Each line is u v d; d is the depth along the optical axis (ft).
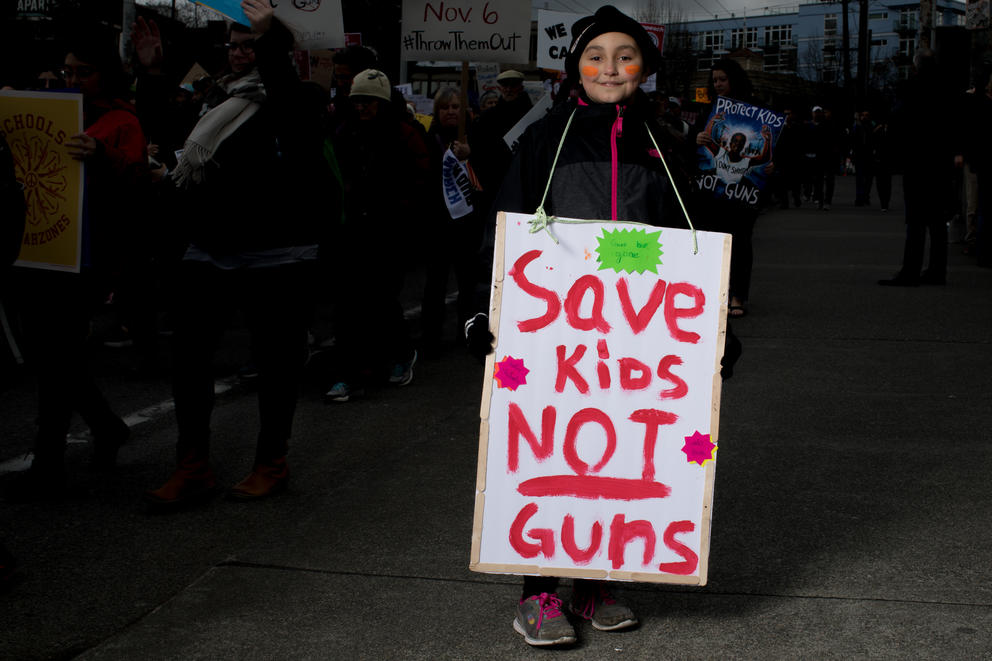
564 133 10.32
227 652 9.95
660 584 11.45
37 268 14.12
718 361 9.84
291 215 13.99
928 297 31.73
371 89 19.90
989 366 22.34
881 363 22.66
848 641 10.08
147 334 22.44
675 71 183.93
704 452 9.84
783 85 182.70
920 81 33.42
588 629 10.47
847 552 12.29
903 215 65.92
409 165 20.33
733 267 28.37
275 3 18.70
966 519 13.34
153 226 14.96
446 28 25.73
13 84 26.23
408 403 19.97
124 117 14.60
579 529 9.89
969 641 10.06
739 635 10.25
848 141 98.53
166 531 13.29
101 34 14.64
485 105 33.12
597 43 10.16
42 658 9.89
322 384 21.76
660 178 10.34
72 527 13.46
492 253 10.00
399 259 20.75
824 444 16.66
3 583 11.53
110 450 15.90
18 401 20.30
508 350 9.83
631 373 9.85
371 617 10.69
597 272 9.82
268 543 12.76
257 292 14.07
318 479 15.37
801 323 27.55
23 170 13.98
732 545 12.53
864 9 143.43
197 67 34.83
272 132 13.74
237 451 16.89
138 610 11.00
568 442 9.86
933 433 17.28
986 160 38.22
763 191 28.07
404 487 14.83
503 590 11.37
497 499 9.88
